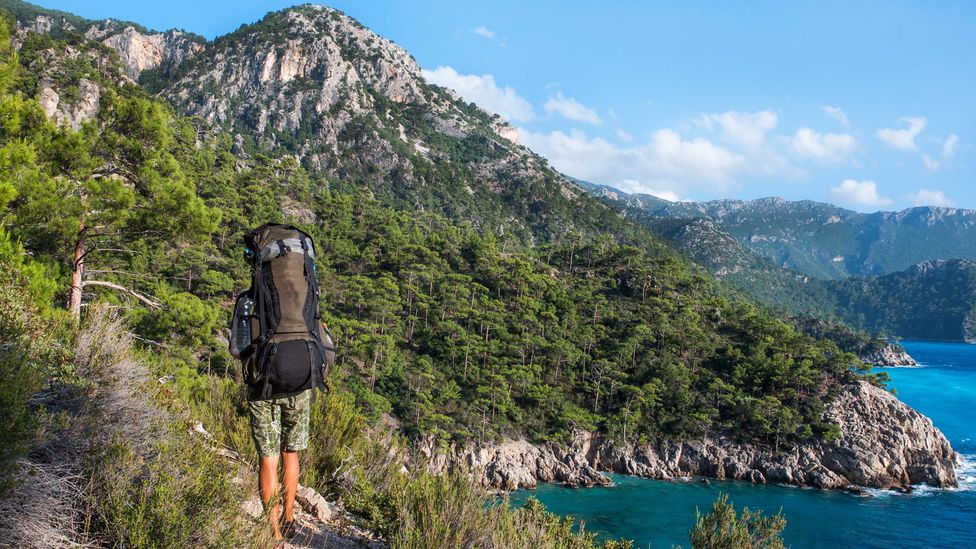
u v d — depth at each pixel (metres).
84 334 4.00
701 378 92.50
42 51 118.25
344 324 78.81
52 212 12.69
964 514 62.44
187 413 4.35
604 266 137.88
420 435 68.06
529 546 4.16
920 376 164.62
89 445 2.94
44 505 2.42
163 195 15.30
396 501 4.00
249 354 2.72
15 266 5.01
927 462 75.69
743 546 12.85
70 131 14.60
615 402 84.19
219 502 2.87
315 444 5.29
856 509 63.47
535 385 83.56
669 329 102.38
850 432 78.44
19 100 11.62
